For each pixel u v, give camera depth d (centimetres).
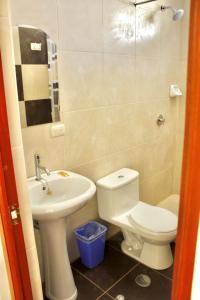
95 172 212
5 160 89
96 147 207
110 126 214
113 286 191
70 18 168
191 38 56
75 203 145
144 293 184
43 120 168
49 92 167
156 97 254
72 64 176
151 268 206
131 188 220
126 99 221
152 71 241
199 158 60
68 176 176
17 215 97
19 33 147
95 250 205
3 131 87
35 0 150
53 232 161
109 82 203
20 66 151
